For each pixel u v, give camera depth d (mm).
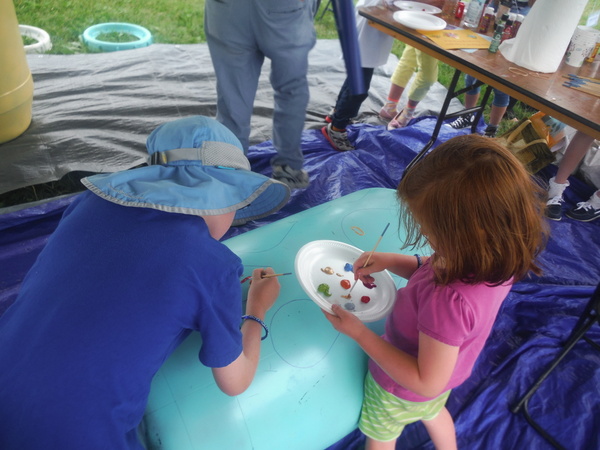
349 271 1451
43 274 868
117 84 3080
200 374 1217
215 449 1129
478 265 837
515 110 3533
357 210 1829
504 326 1857
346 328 1118
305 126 3021
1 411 798
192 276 833
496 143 855
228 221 1010
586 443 1495
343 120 2771
